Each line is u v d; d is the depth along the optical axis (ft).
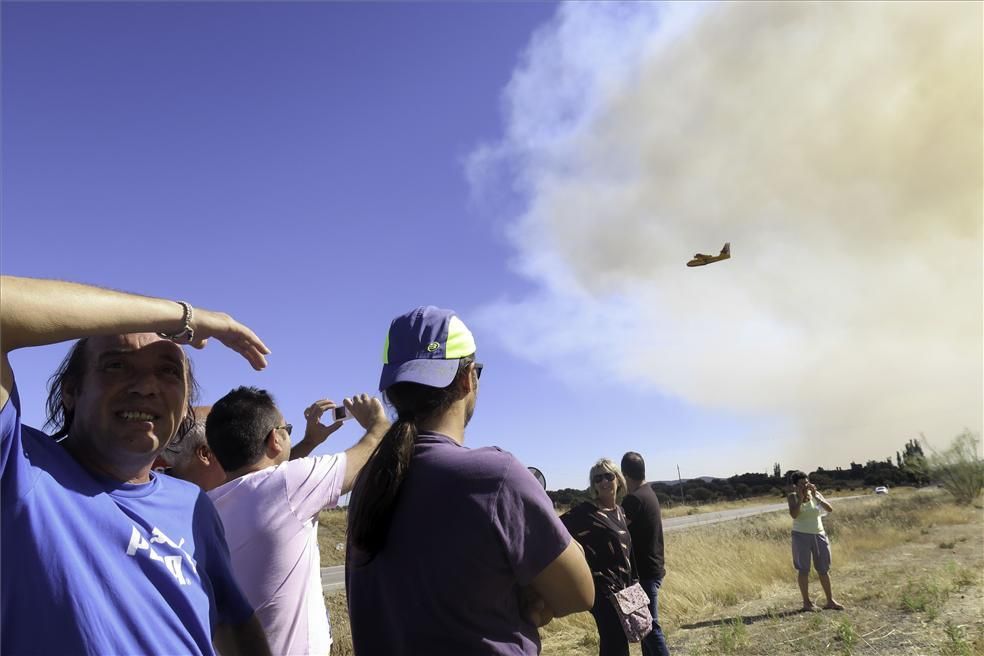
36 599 4.19
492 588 5.05
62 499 4.56
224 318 5.45
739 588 31.63
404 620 5.16
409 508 5.31
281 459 8.43
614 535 14.38
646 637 16.76
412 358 5.97
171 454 8.90
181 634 4.93
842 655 19.24
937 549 42.27
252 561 7.02
